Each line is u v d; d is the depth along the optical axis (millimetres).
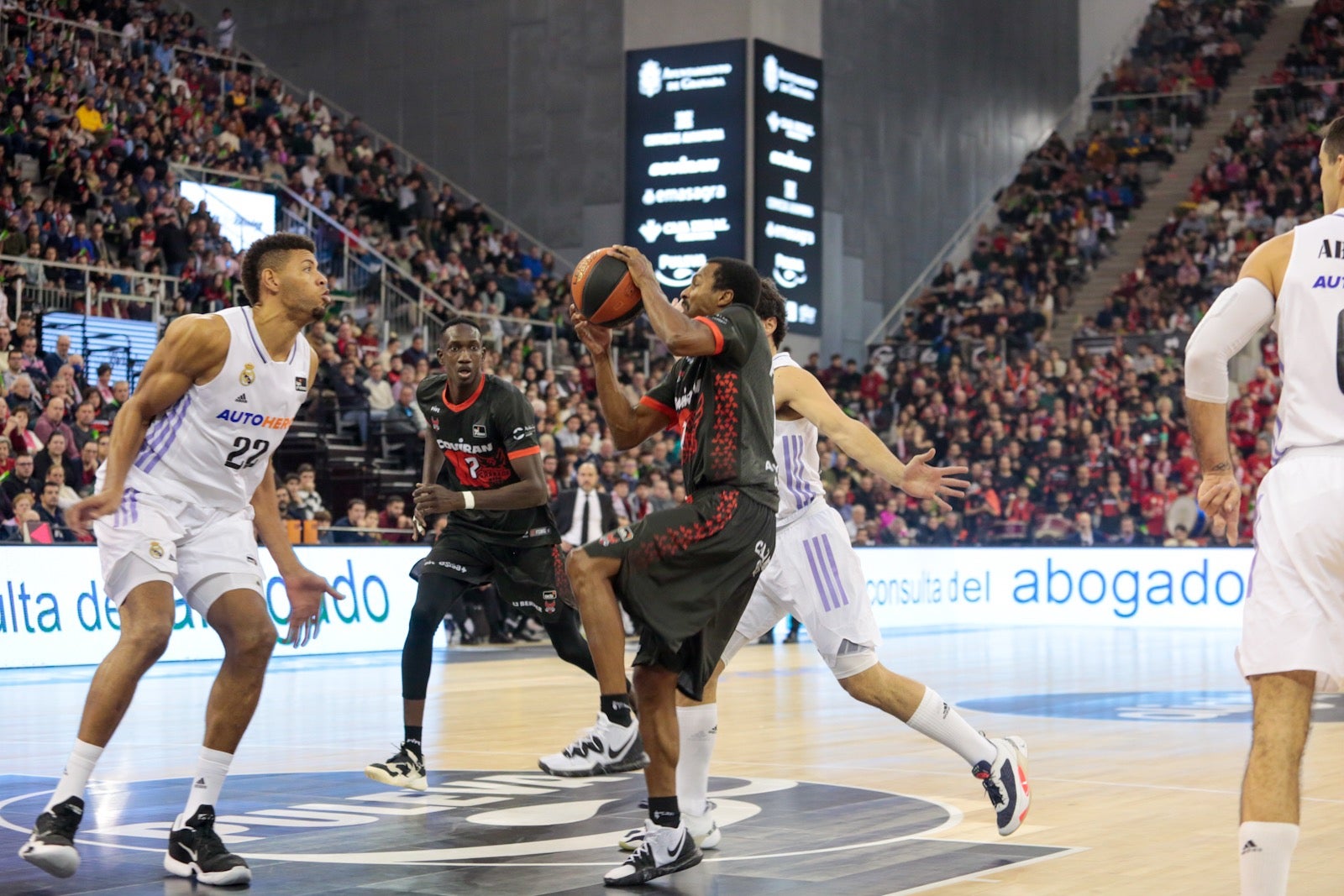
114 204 20406
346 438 19750
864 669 5430
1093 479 22938
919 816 5891
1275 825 3564
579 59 28656
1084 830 5613
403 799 6301
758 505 4859
